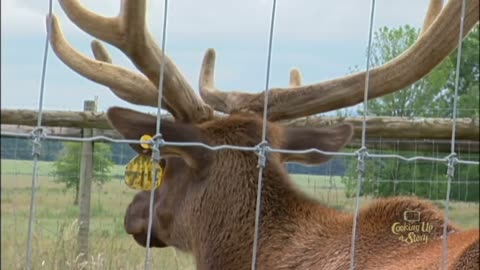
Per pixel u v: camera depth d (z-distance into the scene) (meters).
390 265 5.24
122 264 8.61
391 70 6.34
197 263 6.20
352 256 4.48
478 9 5.86
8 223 11.91
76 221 9.76
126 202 11.78
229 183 6.02
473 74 18.17
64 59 6.45
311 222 5.84
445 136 12.71
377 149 12.87
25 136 4.18
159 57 5.93
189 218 6.21
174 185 6.38
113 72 6.56
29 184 12.32
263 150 4.50
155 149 4.49
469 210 14.94
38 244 9.24
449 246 5.23
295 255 5.68
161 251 8.96
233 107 6.68
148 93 6.56
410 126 12.58
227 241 5.97
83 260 8.97
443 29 6.06
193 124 6.03
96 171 11.81
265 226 5.90
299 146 6.43
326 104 6.52
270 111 6.59
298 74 7.66
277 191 6.01
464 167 15.21
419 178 13.95
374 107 15.50
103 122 11.71
